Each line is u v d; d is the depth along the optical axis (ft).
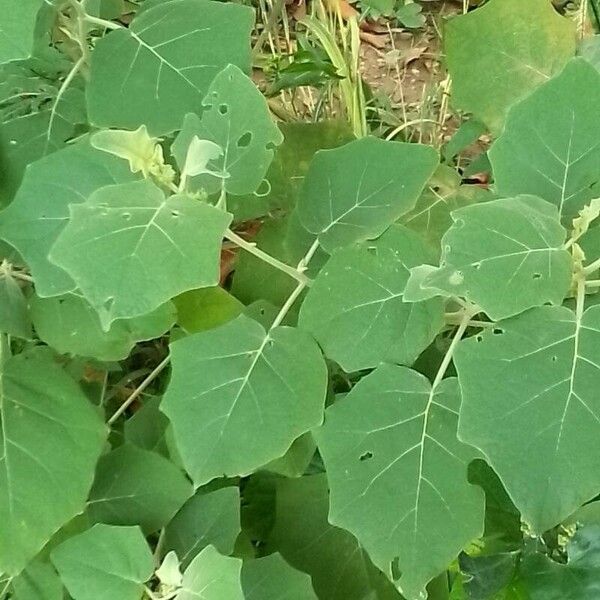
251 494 4.44
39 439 3.73
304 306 3.52
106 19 4.33
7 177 3.98
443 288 3.19
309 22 5.34
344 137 4.61
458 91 3.99
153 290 3.10
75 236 3.14
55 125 4.00
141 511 3.92
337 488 3.44
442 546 3.43
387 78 7.90
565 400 3.20
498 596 4.09
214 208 3.18
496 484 3.96
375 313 3.49
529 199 3.36
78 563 3.67
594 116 3.39
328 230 3.73
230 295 3.91
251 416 3.45
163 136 3.85
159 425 4.24
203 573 3.53
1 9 3.27
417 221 4.18
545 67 3.94
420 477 3.45
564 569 3.94
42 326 3.79
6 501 3.66
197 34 3.69
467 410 3.20
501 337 3.25
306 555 4.13
